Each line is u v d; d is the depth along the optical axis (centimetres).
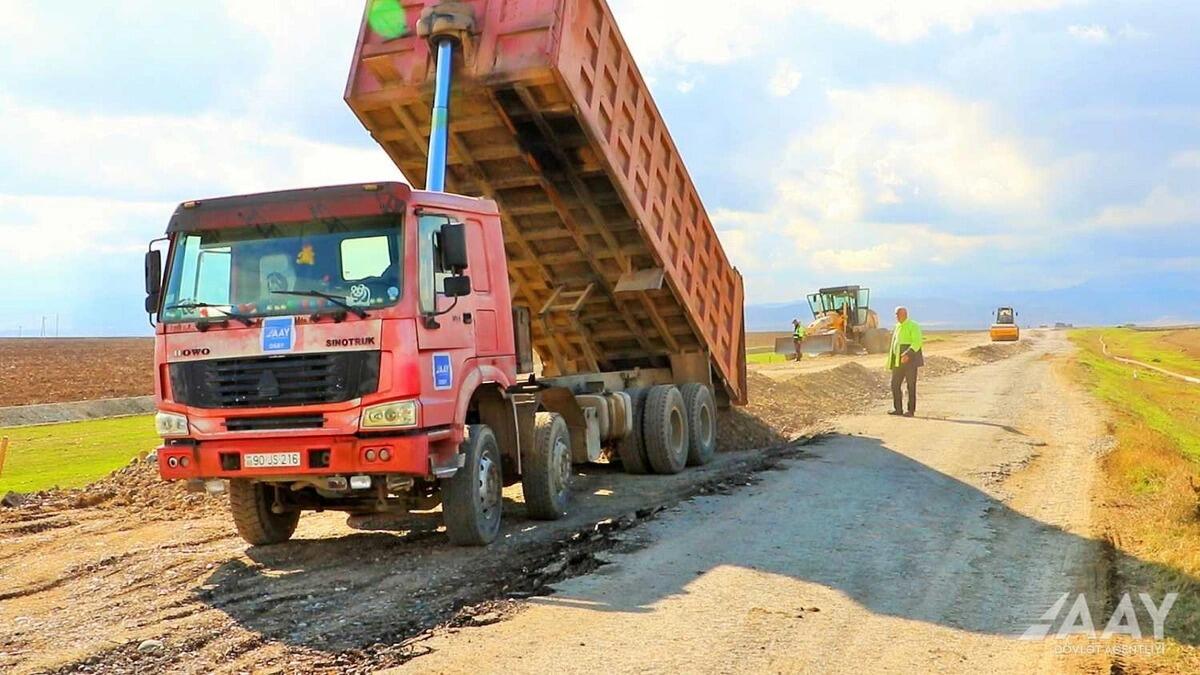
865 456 1295
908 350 1841
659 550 776
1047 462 1245
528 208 1135
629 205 1099
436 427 755
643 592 657
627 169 1104
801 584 677
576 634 569
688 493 1059
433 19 977
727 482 1112
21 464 1750
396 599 666
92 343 10075
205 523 987
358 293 732
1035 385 2667
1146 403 2702
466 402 796
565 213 1131
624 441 1218
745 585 671
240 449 738
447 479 802
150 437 2284
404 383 715
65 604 685
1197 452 1786
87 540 920
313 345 724
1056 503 973
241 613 645
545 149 1056
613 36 1070
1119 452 1316
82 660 553
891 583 681
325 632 596
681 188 1259
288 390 727
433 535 880
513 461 891
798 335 4238
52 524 1016
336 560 794
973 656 534
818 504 968
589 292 1231
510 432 891
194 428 747
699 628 579
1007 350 5669
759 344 8562
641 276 1187
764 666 516
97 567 800
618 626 583
